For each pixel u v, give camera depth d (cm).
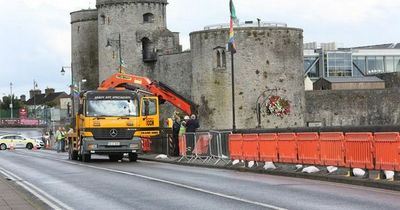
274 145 2497
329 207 1413
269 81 6456
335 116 7838
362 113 7944
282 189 1811
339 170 2175
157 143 3934
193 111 4969
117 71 7781
